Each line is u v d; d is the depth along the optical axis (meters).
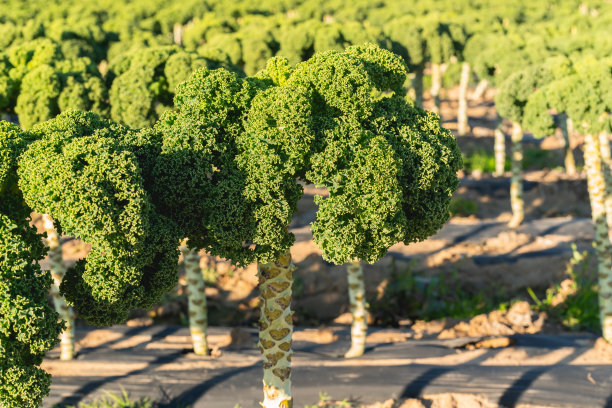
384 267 24.89
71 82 18.41
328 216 10.61
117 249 9.53
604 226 18.52
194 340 18.67
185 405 16.27
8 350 9.10
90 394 16.72
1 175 9.52
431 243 28.05
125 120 18.39
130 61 19.38
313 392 16.69
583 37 31.86
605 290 18.56
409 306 22.67
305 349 19.19
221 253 10.97
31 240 10.12
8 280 9.15
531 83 22.23
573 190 34.66
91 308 10.16
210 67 19.30
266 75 11.74
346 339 19.94
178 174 10.36
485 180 36.50
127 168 9.58
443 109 53.19
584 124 18.14
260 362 18.23
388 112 11.75
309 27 32.44
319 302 22.97
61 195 9.14
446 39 37.06
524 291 23.86
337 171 10.70
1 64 18.92
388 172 10.66
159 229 10.15
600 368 17.23
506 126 47.47
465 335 20.23
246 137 10.59
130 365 18.12
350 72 11.05
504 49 31.66
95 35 35.41
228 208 10.41
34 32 32.94
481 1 65.94
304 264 25.03
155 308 22.09
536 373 17.09
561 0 68.88
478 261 26.12
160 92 18.83
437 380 16.94
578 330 20.52
